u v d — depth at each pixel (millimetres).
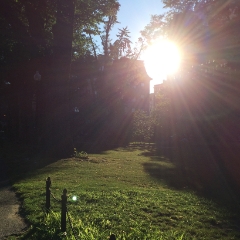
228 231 6953
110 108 44125
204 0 24891
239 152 26391
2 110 45219
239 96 24750
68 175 13883
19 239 6262
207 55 24234
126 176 14125
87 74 44344
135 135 41250
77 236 5742
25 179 12695
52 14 24078
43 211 7676
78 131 42250
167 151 29078
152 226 6926
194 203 9211
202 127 29969
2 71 27516
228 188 12242
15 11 23672
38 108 26406
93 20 27391
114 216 7465
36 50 24875
